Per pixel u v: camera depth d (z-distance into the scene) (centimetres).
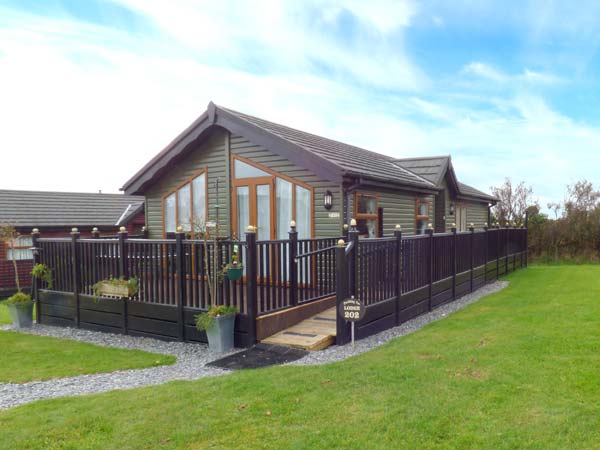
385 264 689
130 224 1883
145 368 545
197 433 324
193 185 1024
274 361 538
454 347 523
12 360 597
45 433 336
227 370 515
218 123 927
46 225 1623
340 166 777
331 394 387
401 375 426
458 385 392
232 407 368
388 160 1521
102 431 336
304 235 873
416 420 328
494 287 1117
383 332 670
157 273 701
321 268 780
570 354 462
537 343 509
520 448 286
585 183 1911
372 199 952
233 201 955
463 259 1004
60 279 848
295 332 642
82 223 1744
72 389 471
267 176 910
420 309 790
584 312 666
